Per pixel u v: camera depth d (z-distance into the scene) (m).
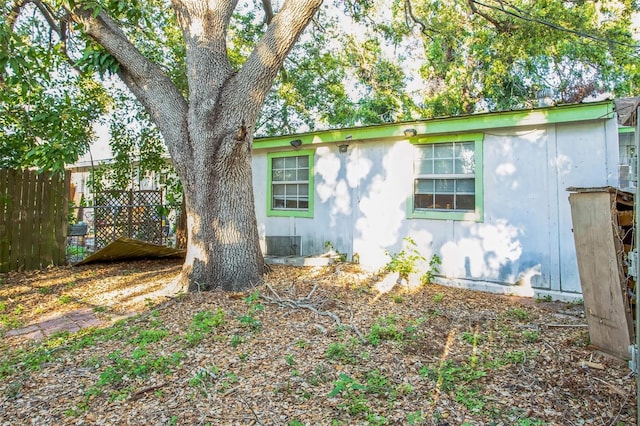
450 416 2.67
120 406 2.82
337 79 15.26
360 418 2.64
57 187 8.17
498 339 4.09
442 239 7.01
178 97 5.91
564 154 5.93
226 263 5.73
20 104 6.97
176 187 10.91
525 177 6.24
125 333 4.23
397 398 2.89
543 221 6.11
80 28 5.89
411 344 3.87
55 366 3.52
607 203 3.49
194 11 5.62
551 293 5.93
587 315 3.79
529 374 3.28
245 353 3.66
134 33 9.20
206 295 5.36
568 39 11.91
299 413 2.70
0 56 5.02
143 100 5.95
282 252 8.65
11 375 3.37
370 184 7.82
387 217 7.61
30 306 5.48
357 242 7.97
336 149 8.26
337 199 8.25
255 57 5.59
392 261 7.12
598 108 5.49
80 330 4.49
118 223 10.01
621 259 3.43
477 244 6.67
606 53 13.50
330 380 3.16
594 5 11.66
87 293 6.12
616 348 3.49
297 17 5.57
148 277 7.16
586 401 2.86
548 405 2.81
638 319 2.43
